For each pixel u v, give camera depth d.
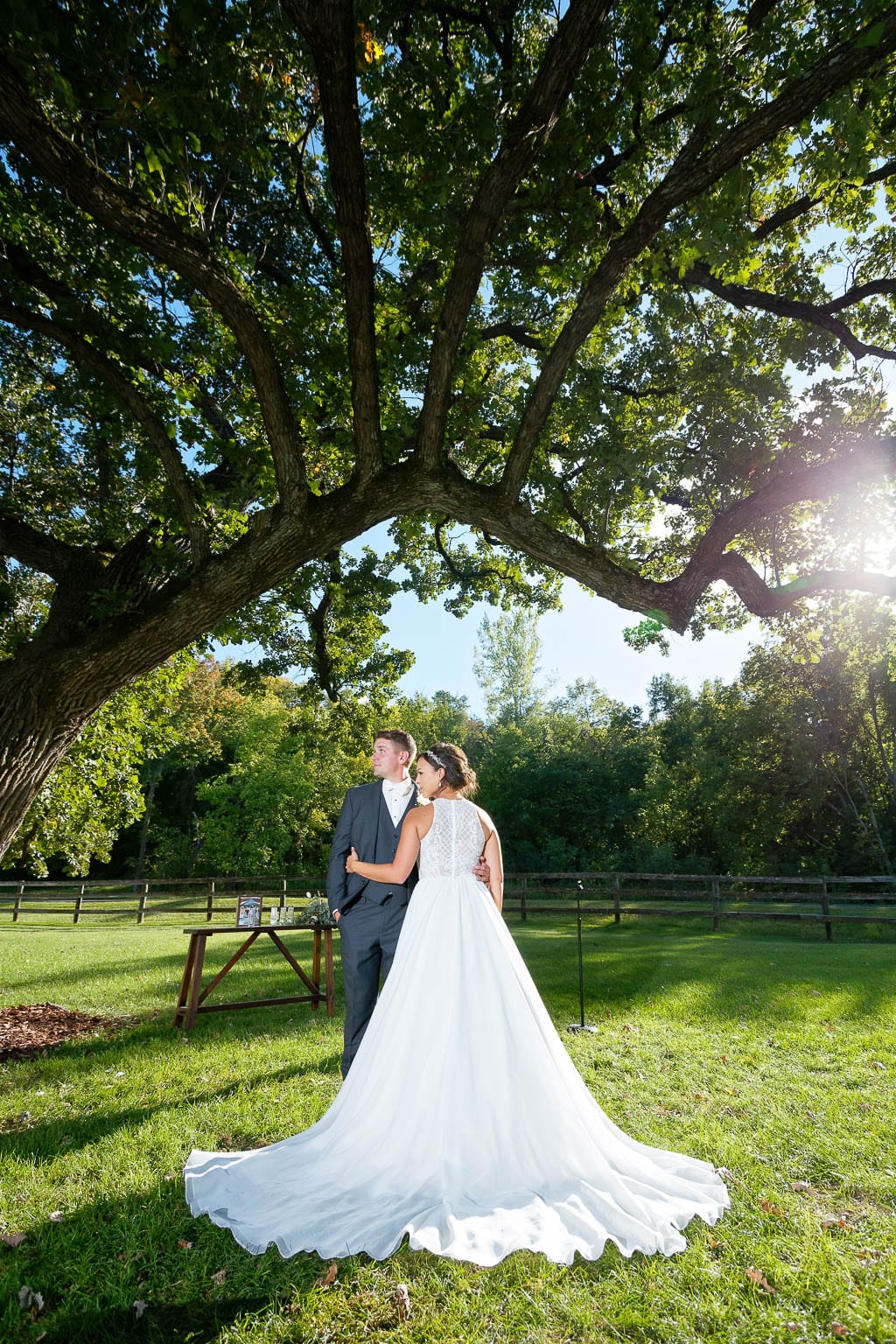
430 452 5.39
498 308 7.87
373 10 4.36
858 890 24.50
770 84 5.04
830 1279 2.34
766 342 8.45
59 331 5.38
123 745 11.91
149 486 8.07
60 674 5.36
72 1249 2.62
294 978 8.90
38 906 22.02
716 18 5.51
